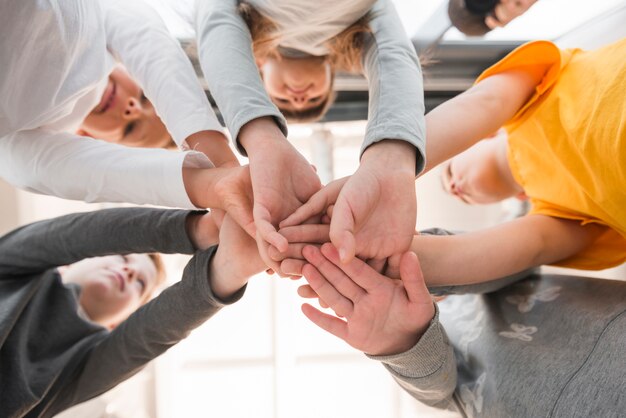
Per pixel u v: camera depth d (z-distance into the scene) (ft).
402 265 1.62
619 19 2.74
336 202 1.62
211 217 2.18
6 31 1.68
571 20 3.12
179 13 2.60
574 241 2.36
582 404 1.71
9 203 4.21
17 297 2.29
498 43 3.27
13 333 2.25
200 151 2.13
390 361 1.84
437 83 3.39
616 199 2.05
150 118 3.40
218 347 5.15
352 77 3.43
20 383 2.14
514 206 4.17
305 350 5.16
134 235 2.24
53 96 2.01
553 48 2.18
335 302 1.74
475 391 2.16
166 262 4.88
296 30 2.33
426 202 5.16
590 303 2.13
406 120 1.76
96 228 2.27
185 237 2.21
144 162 1.99
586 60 2.23
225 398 5.08
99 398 4.55
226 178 1.80
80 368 2.43
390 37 2.14
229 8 2.19
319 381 5.13
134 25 2.39
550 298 2.32
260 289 5.22
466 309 2.69
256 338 5.18
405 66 2.02
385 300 1.71
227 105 1.87
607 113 1.98
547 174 2.41
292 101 3.15
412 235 1.69
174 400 5.03
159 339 2.23
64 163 2.08
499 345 2.20
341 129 4.36
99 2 2.32
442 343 1.84
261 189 1.68
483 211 5.20
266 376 5.13
